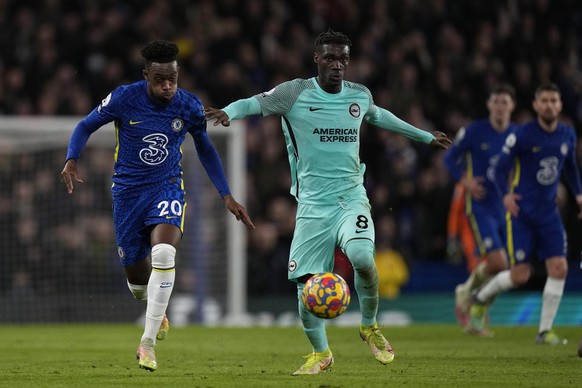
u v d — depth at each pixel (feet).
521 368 86.89
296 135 82.17
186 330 153.17
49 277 182.91
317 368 81.20
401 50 219.20
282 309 186.60
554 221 122.11
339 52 81.15
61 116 193.06
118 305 183.32
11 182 183.52
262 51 218.59
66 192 184.85
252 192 193.67
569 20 238.48
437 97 217.56
